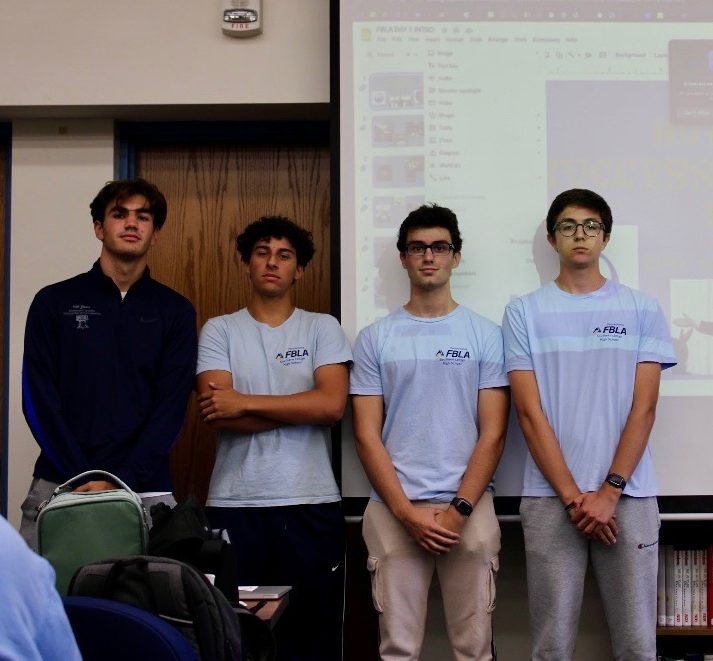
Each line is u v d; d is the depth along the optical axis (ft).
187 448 10.85
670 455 9.23
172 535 6.13
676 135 9.57
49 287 8.38
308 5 10.39
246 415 8.36
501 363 8.64
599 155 9.55
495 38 9.64
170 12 10.40
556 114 9.58
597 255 8.68
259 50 10.37
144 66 10.36
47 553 6.17
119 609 4.47
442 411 8.45
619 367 8.38
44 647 3.42
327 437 8.93
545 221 9.47
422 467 8.34
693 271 9.44
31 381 8.03
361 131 9.58
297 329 8.91
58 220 10.65
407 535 8.29
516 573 9.75
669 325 9.39
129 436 8.02
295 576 8.39
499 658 9.70
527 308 8.64
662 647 9.68
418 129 9.57
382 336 8.77
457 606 8.23
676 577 9.31
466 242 9.46
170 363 8.29
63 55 10.36
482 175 9.53
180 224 11.06
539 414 8.29
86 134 10.77
